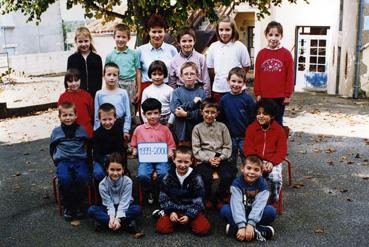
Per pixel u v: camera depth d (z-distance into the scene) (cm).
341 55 1515
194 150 532
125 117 593
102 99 587
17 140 958
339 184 622
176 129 568
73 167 528
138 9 1073
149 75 597
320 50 1653
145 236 478
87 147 549
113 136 536
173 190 480
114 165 475
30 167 746
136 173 672
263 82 648
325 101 1423
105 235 484
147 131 540
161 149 533
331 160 737
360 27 1419
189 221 480
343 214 523
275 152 521
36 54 2612
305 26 1655
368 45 1423
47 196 605
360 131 961
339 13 1531
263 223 472
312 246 448
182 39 607
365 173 667
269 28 634
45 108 1364
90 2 1097
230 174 519
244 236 454
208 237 471
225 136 538
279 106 651
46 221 524
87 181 524
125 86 687
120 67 685
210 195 540
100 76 668
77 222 516
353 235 470
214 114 531
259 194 468
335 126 1022
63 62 2748
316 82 1678
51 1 1130
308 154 777
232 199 471
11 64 2519
